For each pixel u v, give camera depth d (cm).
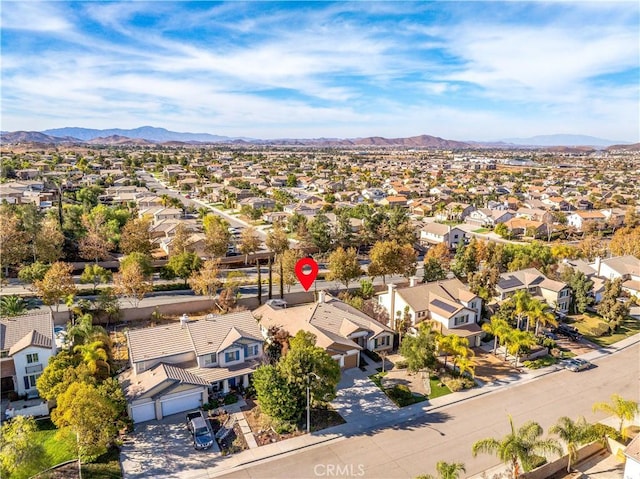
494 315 5900
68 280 5656
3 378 4359
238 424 3838
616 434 3650
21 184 14150
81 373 3756
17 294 6294
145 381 3947
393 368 4906
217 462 3381
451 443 3672
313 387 3781
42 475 3131
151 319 5953
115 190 15188
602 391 4578
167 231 9500
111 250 8644
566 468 3369
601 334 6016
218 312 6222
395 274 8238
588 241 10094
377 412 4084
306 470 3325
